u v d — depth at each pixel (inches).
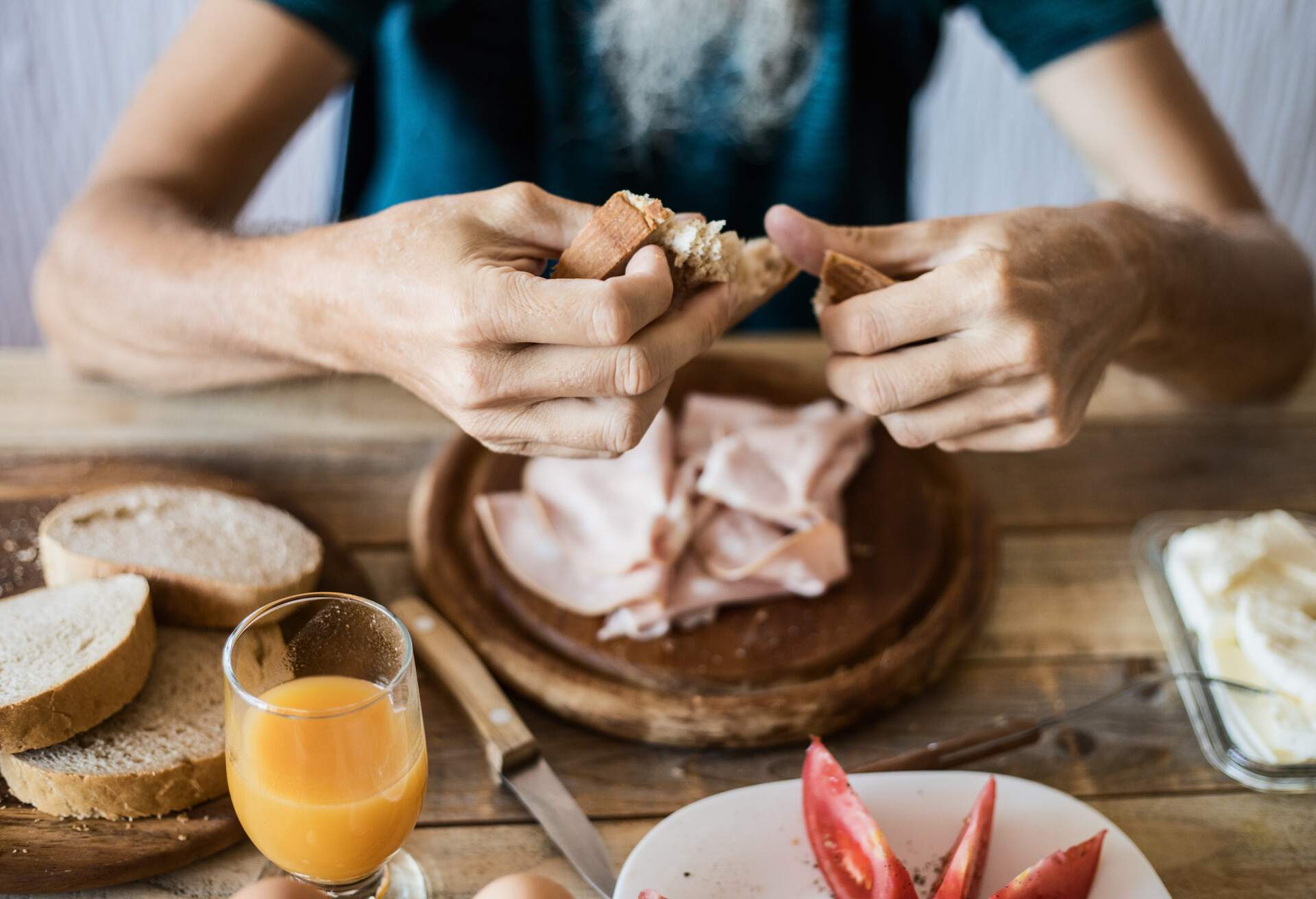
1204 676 32.0
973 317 28.7
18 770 27.0
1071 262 31.1
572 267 26.4
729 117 58.1
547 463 40.8
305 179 93.1
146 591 30.6
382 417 46.5
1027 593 38.4
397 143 60.9
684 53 56.4
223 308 36.2
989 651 35.9
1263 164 101.0
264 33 48.1
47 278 44.8
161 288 38.4
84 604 30.2
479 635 33.9
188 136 46.5
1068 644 36.3
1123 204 37.1
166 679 30.3
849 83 57.9
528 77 57.7
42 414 44.5
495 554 37.7
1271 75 96.4
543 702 32.6
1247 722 31.0
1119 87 55.1
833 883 25.8
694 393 47.1
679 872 26.4
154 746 27.8
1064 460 45.7
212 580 31.6
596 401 27.1
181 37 49.1
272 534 35.6
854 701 32.2
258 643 25.6
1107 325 32.8
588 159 59.4
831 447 40.5
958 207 101.2
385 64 60.5
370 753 23.4
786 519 38.1
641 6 55.3
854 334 29.3
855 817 25.5
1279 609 32.6
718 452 39.7
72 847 26.3
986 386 30.3
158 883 26.6
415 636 33.8
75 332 43.9
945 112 96.3
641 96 57.4
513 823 29.1
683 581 36.1
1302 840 29.4
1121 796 30.6
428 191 60.7
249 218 94.0
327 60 50.1
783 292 61.9
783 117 58.4
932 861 27.2
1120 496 43.7
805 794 27.2
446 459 41.4
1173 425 48.1
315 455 43.8
